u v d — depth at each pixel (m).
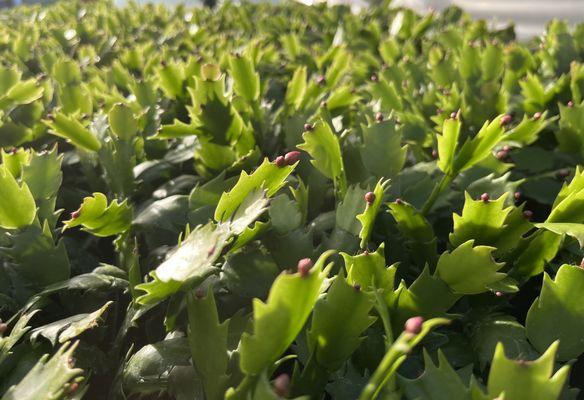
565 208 0.34
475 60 0.65
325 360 0.28
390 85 0.57
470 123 0.54
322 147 0.38
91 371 0.33
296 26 1.18
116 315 0.38
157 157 0.52
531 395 0.24
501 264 0.30
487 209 0.33
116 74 0.73
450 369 0.27
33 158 0.41
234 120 0.45
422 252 0.37
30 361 0.31
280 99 0.71
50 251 0.36
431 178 0.44
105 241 0.48
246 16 1.39
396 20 1.04
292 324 0.24
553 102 0.58
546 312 0.31
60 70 0.64
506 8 1.75
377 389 0.25
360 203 0.35
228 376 0.27
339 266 0.35
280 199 0.35
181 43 0.96
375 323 0.32
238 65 0.50
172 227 0.39
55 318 0.37
